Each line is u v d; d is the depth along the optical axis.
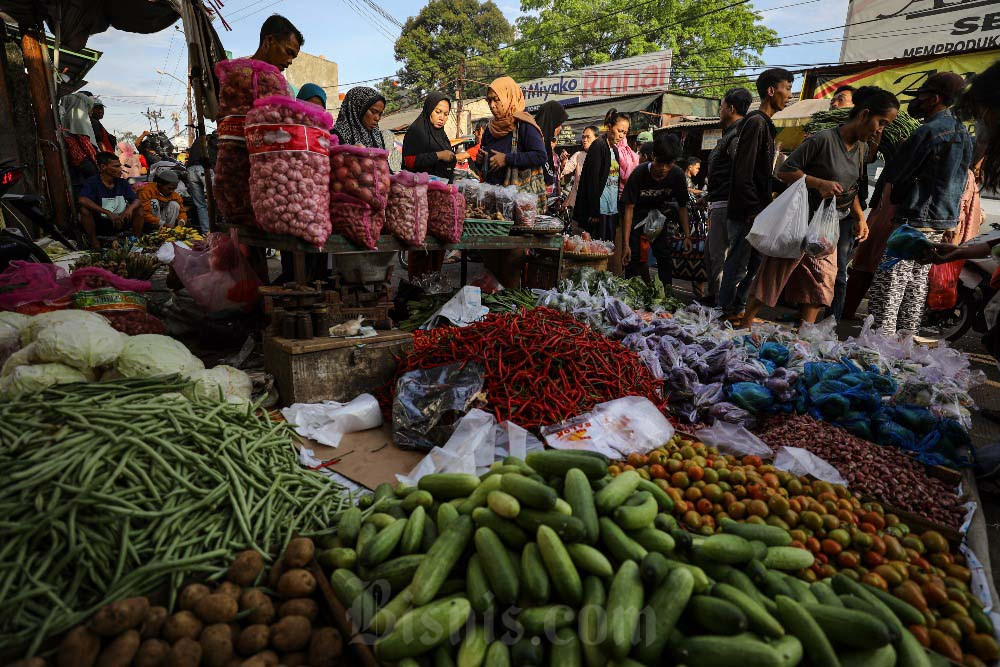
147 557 1.65
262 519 1.88
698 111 19.20
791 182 4.89
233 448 2.03
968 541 2.23
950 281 5.42
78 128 9.52
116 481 1.73
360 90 5.06
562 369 3.13
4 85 8.05
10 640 1.35
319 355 3.20
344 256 3.64
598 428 2.77
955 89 4.84
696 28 35.44
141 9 8.41
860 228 5.42
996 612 1.82
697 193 9.77
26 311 3.47
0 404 1.91
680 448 2.62
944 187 4.90
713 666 1.34
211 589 1.61
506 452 2.66
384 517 1.83
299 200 3.08
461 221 4.20
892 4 11.41
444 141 5.75
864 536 1.99
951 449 2.89
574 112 21.36
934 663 1.49
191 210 11.65
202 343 4.37
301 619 1.49
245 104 3.34
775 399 3.28
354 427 3.03
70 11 8.41
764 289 4.98
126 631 1.33
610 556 1.65
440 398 2.87
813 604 1.51
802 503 2.14
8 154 8.13
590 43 38.59
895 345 4.01
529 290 5.08
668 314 5.28
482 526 1.69
